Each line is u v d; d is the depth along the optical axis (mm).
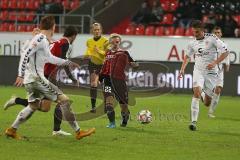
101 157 21312
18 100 26156
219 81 35250
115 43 28875
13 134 24359
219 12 57625
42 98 24031
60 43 25250
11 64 54188
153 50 51594
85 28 58031
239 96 50031
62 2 63188
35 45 23141
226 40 50062
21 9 64062
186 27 57781
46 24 24047
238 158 21734
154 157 21547
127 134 26922
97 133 26984
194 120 29031
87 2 60594
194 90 29438
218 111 39156
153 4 60281
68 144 23734
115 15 60094
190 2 58469
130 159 21094
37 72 23500
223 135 27688
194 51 30406
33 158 20781
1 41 54281
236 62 50000
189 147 23906
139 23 59438
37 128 28047
